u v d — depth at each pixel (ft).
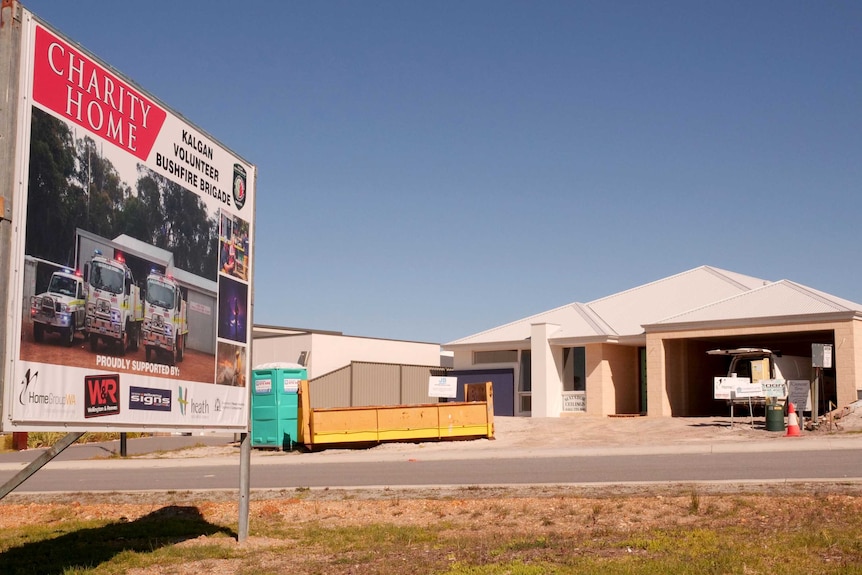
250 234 43.42
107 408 30.91
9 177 26.14
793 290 115.44
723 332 112.88
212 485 62.28
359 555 34.24
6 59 26.32
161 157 35.29
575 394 128.88
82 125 29.99
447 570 30.22
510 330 144.15
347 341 154.71
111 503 54.13
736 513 39.75
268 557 34.86
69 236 29.04
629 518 40.14
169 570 32.50
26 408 26.61
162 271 35.12
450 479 59.62
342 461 80.38
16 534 43.19
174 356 35.76
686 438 87.51
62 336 28.53
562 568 29.07
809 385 95.50
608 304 143.43
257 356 157.48
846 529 34.73
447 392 117.08
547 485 52.60
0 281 25.73
